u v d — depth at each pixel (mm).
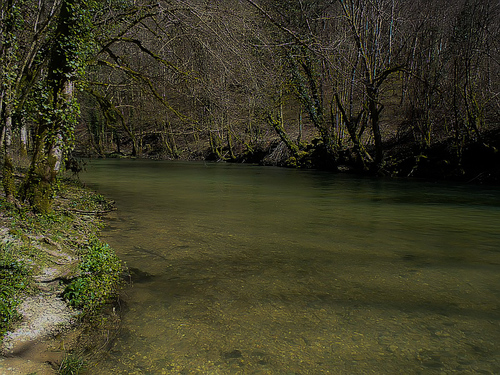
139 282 6109
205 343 4336
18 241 6641
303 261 7320
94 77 13578
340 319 4984
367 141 30375
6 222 7516
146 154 47281
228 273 6602
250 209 12844
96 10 10062
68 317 4820
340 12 24781
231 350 4203
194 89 11070
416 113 25328
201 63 10898
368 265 7129
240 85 11336
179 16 10086
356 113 33875
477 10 22562
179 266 6910
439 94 24281
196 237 8969
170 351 4164
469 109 22688
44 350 4105
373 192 17375
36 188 8805
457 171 22156
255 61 11062
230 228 9961
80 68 9180
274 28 12680
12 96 9039
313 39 11703
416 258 7590
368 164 26625
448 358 4133
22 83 9789
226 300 5492
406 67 24547
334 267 7000
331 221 11023
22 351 4039
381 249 8195
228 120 12031
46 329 4496
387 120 32594
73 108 9180
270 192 17281
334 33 23516
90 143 24578
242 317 4988
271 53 11086
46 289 5426
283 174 26328
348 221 11047
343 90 28344
